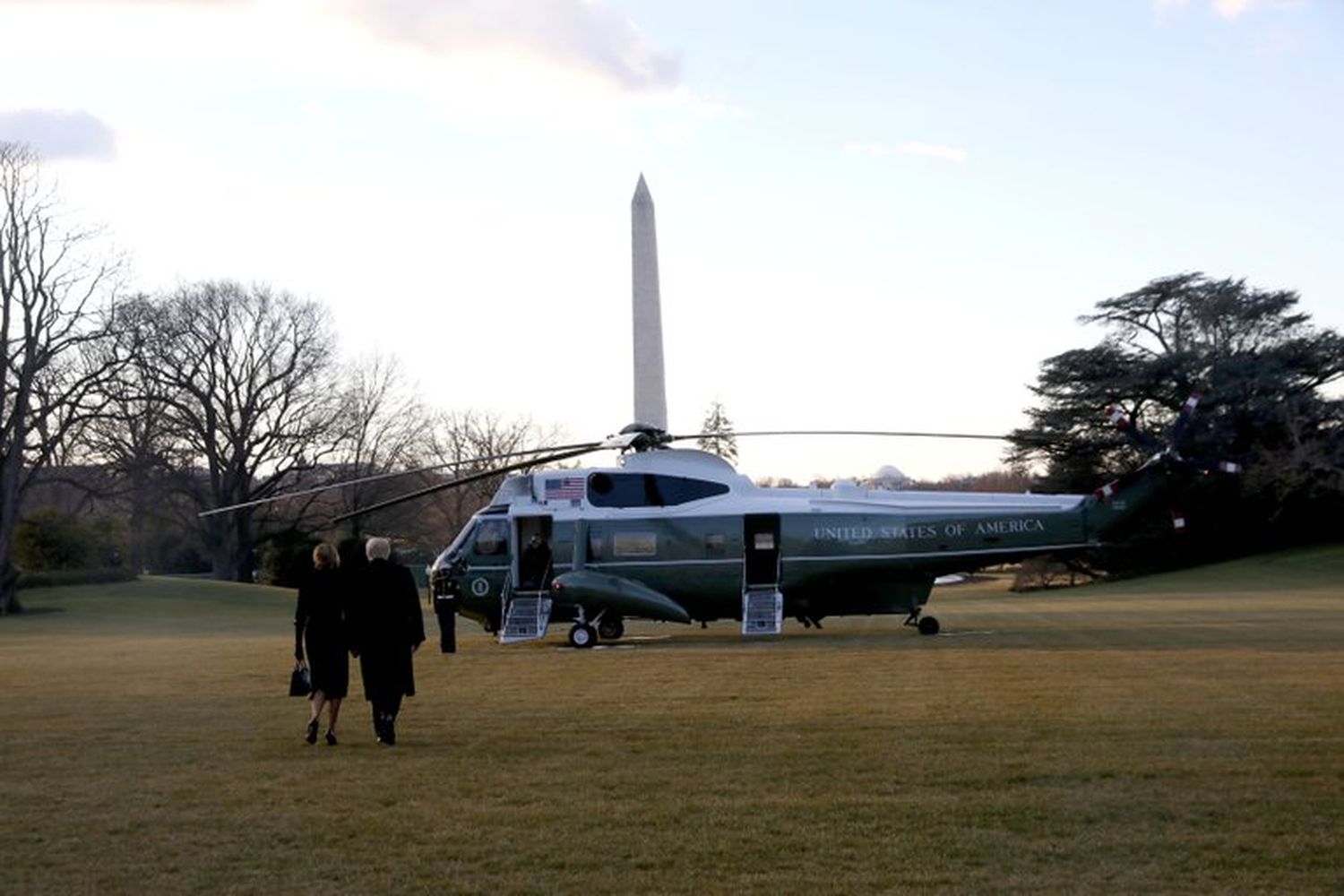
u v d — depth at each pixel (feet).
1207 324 282.36
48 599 199.41
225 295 236.63
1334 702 48.88
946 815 31.22
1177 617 118.01
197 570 316.40
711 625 118.93
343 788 35.50
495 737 43.78
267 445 243.60
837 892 25.57
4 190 183.32
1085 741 40.50
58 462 223.92
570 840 29.73
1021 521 89.35
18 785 36.40
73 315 189.37
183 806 33.55
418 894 25.95
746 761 38.45
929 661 68.03
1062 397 289.74
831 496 92.22
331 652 42.80
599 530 90.33
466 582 90.38
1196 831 29.37
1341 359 279.08
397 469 267.59
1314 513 283.38
